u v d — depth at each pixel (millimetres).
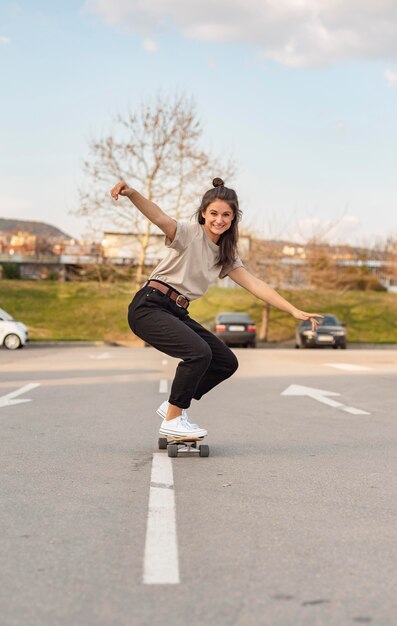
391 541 3227
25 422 7332
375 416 8117
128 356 22250
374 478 4641
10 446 5816
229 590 2582
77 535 3281
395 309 45406
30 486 4324
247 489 4285
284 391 11109
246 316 32125
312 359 21094
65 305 43500
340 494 4168
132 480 4531
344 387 11906
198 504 3906
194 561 2914
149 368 16422
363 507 3865
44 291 45781
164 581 2670
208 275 5258
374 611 2391
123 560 2920
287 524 3508
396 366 17672
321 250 42125
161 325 5172
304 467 5004
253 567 2846
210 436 6496
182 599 2486
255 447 5871
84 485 4367
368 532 3373
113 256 38312
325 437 6457
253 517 3639
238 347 32906
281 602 2467
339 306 44906
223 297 46000
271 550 3076
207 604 2441
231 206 5078
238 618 2322
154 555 2986
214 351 5445
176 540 3215
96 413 8148
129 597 2504
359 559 2961
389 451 5703
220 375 5527
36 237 59406
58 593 2539
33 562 2887
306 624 2277
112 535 3289
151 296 5219
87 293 45438
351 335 41406
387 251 58531
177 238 5051
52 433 6574
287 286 41938
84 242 35406
